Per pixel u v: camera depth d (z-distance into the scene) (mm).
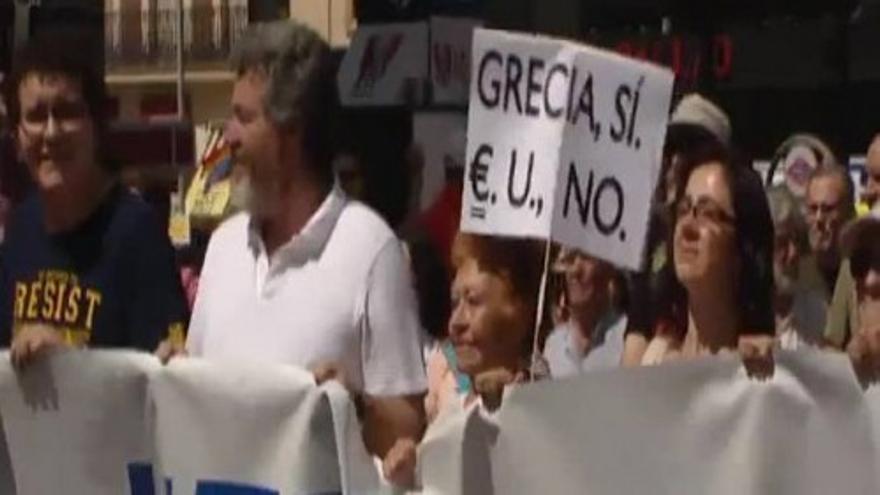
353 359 4254
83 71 4562
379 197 10109
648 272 4934
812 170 7727
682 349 4441
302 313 4246
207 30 26797
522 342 4340
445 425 3887
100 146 4605
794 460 3713
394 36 10695
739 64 11500
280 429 4074
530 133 4500
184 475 4242
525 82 4520
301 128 4254
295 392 4039
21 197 6543
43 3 8711
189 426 4227
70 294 4582
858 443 3670
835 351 3703
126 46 27391
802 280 6574
